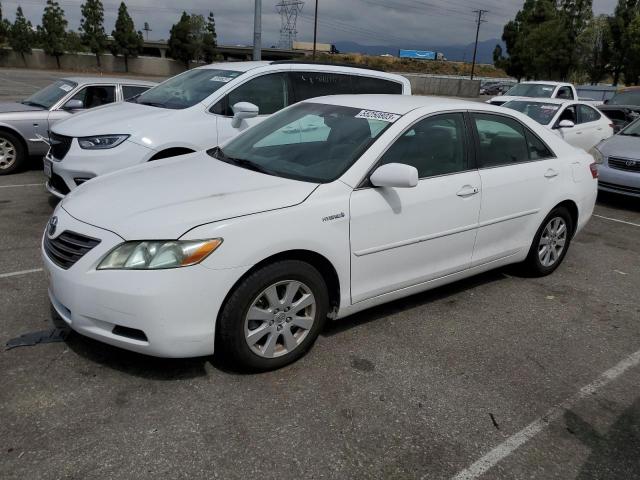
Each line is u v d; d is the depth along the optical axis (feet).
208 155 13.99
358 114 13.32
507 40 213.66
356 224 11.36
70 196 11.76
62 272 10.00
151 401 9.73
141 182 11.73
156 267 9.39
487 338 12.95
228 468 8.27
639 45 127.85
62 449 8.45
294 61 22.90
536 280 17.01
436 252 13.23
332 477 8.25
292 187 11.07
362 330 12.92
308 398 10.11
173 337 9.61
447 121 13.60
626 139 29.14
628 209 27.99
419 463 8.67
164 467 8.21
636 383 11.41
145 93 23.71
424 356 11.91
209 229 9.65
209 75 22.47
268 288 10.34
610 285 16.99
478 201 13.83
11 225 19.27
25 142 28.17
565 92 51.26
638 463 9.02
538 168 15.60
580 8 163.94
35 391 9.81
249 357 10.43
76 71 182.91
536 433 9.57
